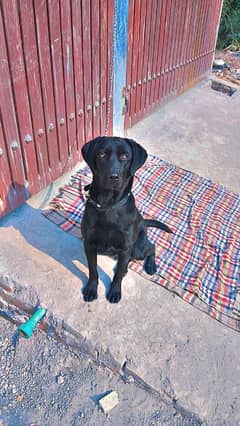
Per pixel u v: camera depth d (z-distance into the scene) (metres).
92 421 0.86
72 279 1.07
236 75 2.82
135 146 0.92
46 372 0.94
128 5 1.40
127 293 1.06
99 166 0.89
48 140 1.29
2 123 1.08
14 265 1.09
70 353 0.98
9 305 1.06
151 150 1.76
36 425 0.85
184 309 1.04
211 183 1.58
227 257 1.24
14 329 1.03
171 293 1.08
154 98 2.02
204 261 1.21
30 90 1.13
